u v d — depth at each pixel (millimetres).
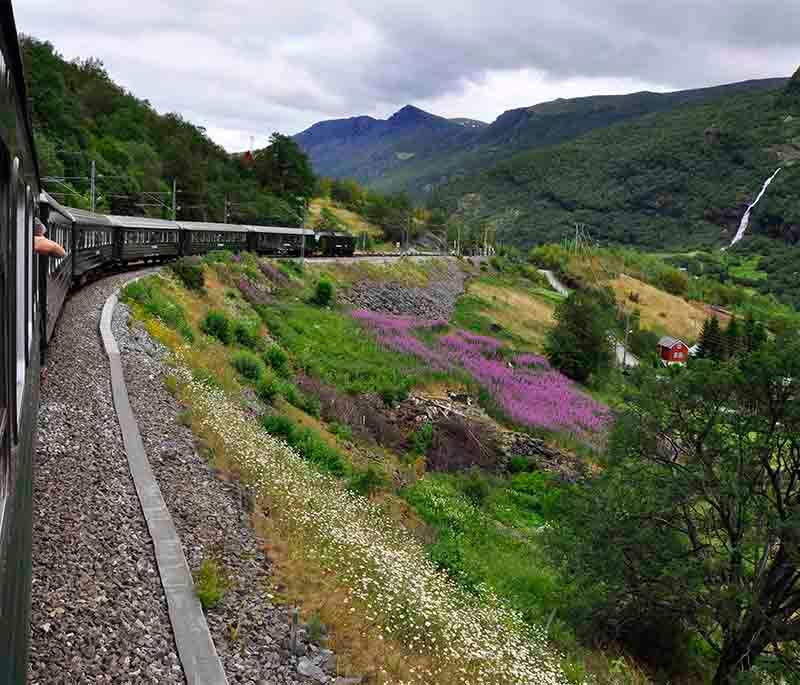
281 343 35062
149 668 6391
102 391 13859
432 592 11148
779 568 17844
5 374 3551
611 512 19734
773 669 16734
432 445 29891
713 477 18734
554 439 34844
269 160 124000
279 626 7824
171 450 12047
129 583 7637
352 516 13992
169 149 94688
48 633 6383
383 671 7574
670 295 122375
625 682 15258
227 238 50312
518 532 23453
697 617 19406
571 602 18594
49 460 10039
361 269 65750
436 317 63750
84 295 23531
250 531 10109
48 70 82625
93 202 40000
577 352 50625
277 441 18156
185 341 23016
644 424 20141
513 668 9945
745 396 18719
